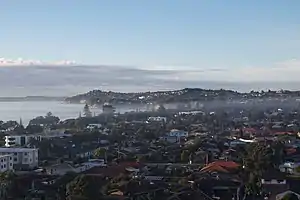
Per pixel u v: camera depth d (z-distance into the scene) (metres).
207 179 77.44
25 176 79.19
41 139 134.25
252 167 84.25
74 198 60.44
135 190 70.00
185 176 82.44
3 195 69.94
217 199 71.19
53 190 73.19
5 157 95.75
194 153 108.00
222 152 114.94
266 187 75.75
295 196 68.62
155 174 86.00
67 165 90.81
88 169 88.25
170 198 67.38
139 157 105.75
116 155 111.12
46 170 90.56
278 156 99.38
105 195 65.62
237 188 74.69
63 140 138.50
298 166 91.88
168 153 114.25
